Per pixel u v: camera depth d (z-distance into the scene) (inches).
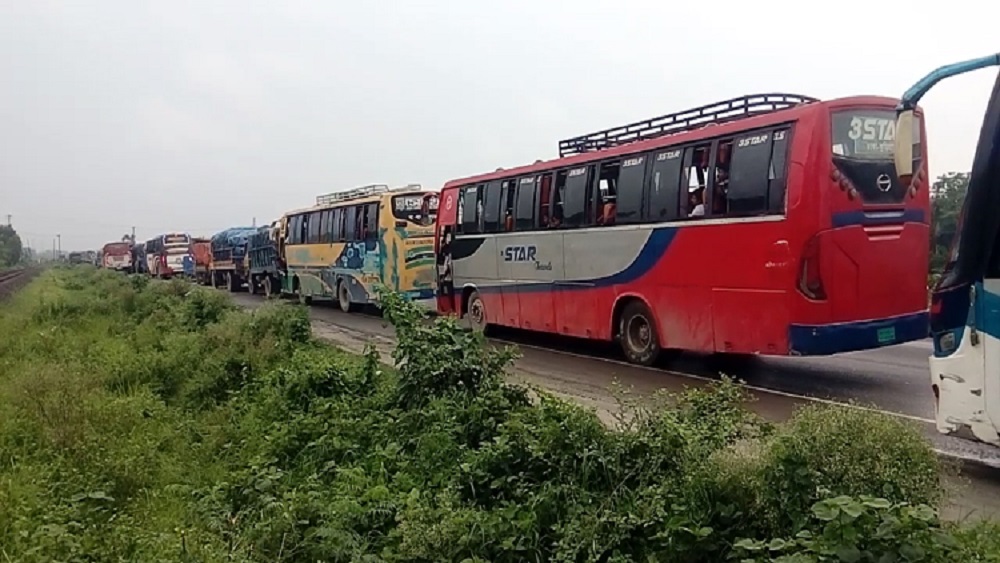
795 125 369.7
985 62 249.4
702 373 454.3
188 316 705.0
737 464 183.0
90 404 354.3
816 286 360.8
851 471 161.3
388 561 198.5
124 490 267.4
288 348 504.4
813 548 140.9
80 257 5546.3
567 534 191.2
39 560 193.3
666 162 451.2
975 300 241.1
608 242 504.1
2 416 343.6
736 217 400.2
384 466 266.8
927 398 365.7
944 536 141.0
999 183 235.1
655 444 210.8
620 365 498.3
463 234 695.7
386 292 372.8
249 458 302.8
